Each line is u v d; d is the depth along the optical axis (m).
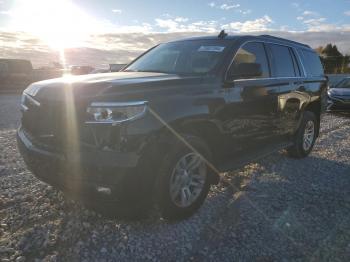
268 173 5.24
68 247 3.04
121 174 2.93
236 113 4.09
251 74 4.01
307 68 6.13
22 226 3.34
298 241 3.28
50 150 3.22
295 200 4.23
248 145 4.54
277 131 5.18
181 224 3.51
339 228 3.55
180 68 4.28
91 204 3.20
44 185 4.35
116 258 2.92
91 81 3.28
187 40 4.87
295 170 5.46
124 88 3.11
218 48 4.30
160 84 3.37
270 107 4.78
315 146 7.23
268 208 3.97
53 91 3.25
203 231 3.40
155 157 3.15
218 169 3.95
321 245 3.22
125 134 2.93
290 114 5.43
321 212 3.91
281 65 5.27
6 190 4.17
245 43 4.48
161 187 3.24
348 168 5.70
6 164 5.21
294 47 5.84
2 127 8.64
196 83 3.65
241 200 4.17
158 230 3.37
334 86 13.90
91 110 2.97
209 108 3.65
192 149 3.46
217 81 3.87
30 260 2.82
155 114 3.10
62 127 3.12
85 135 3.01
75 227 3.36
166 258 2.95
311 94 6.02
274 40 5.25
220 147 3.99
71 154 3.04
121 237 3.23
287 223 3.62
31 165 3.48
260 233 3.40
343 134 8.72
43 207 3.74
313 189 4.64
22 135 3.69
